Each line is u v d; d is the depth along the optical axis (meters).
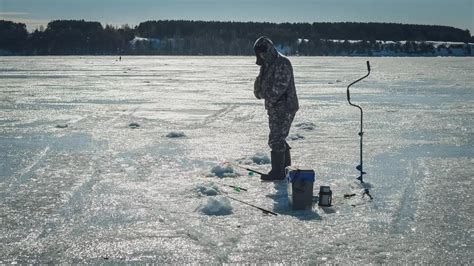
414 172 8.56
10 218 6.17
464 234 5.66
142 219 6.11
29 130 13.34
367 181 7.93
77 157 9.75
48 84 32.56
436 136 12.55
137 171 8.58
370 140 11.89
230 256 5.04
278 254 5.09
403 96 24.73
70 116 16.39
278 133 7.91
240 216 6.21
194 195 7.11
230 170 8.54
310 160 9.52
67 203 6.76
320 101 21.97
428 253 5.13
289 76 7.79
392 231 5.74
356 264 4.86
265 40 7.76
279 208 6.54
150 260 4.95
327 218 6.15
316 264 4.86
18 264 4.87
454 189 7.50
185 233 5.65
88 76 43.50
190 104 20.61
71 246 5.30
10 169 8.75
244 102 21.55
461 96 24.83
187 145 11.11
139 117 16.27
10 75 44.19
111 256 5.05
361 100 22.52
